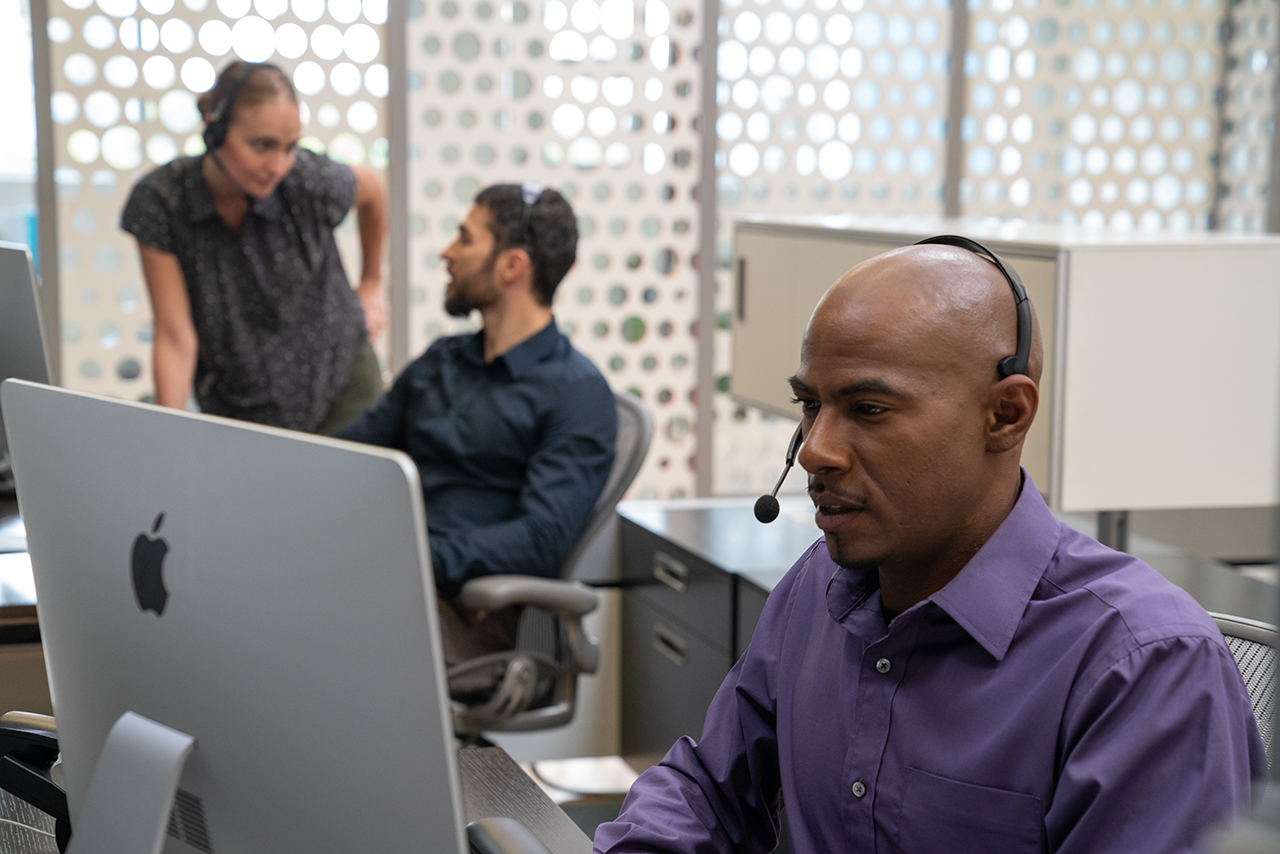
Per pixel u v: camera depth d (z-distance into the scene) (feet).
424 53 11.14
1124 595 2.85
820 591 3.46
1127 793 2.65
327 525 2.23
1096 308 5.77
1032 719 2.85
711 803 3.50
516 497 7.38
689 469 12.30
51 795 3.64
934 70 12.26
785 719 3.39
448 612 7.04
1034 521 3.01
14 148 10.48
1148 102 12.64
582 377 7.34
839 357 2.87
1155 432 5.90
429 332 11.54
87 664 2.86
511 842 2.87
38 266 10.61
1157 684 2.71
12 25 10.34
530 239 7.28
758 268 7.93
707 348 12.12
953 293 2.86
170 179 8.65
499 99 11.38
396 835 2.26
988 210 12.56
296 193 8.93
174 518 2.53
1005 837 2.87
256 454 2.35
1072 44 12.44
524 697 6.86
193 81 10.66
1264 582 6.72
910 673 3.06
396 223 11.24
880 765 3.06
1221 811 2.57
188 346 8.91
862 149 12.23
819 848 3.26
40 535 2.91
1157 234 6.36
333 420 9.57
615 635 9.10
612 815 6.03
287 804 2.43
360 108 11.04
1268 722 3.23
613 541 9.04
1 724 3.74
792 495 11.43
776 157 12.07
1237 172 12.88
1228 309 5.92
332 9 10.84
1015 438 2.92
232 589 2.42
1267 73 12.72
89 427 2.71
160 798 2.55
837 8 11.97
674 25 11.64
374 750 2.24
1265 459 6.03
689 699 7.89
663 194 11.87
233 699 2.47
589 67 11.52
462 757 4.03
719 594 7.39
